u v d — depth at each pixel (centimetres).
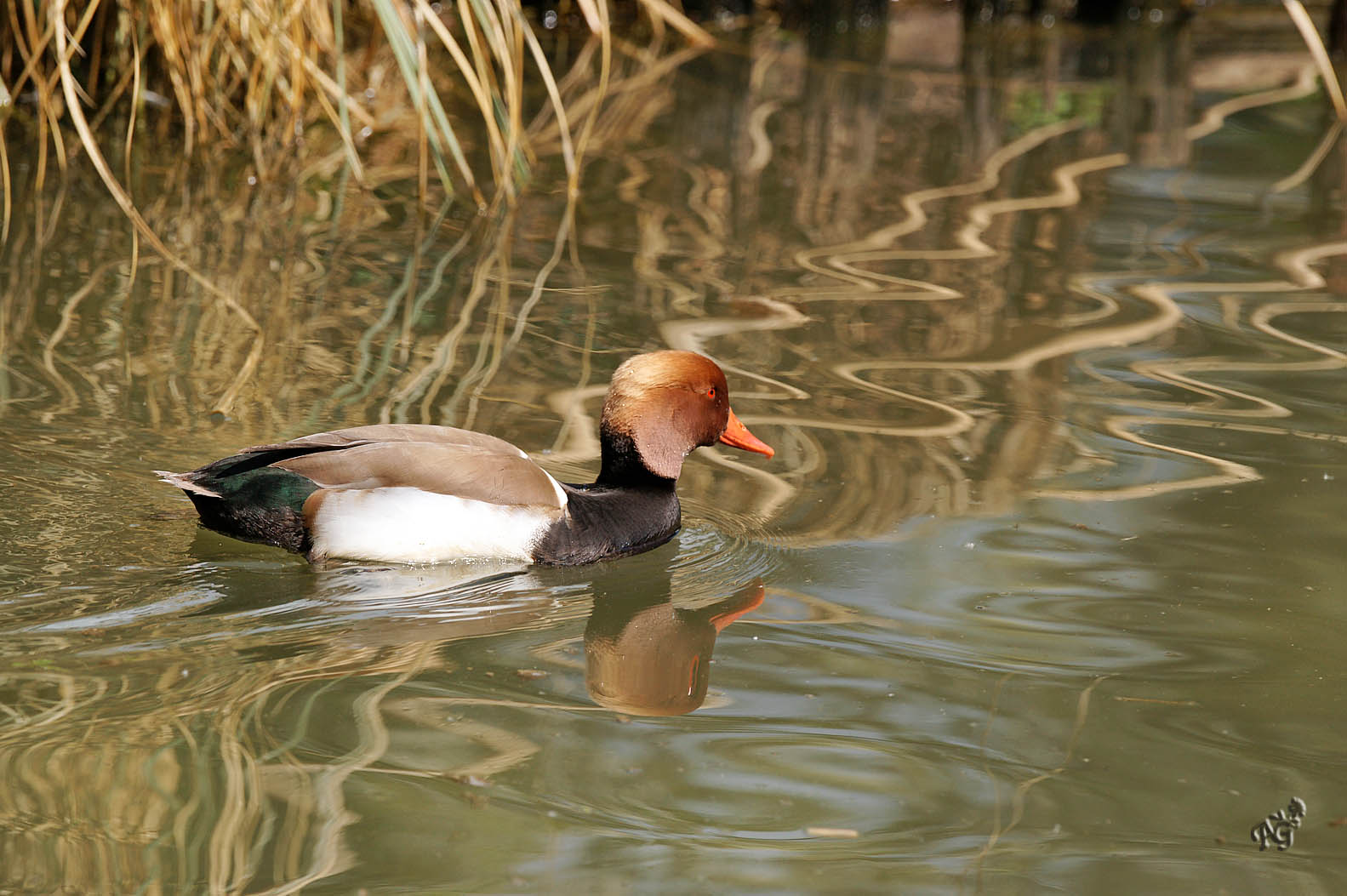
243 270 1326
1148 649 749
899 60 2644
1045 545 873
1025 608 794
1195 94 2397
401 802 589
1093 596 810
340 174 1680
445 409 1027
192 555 807
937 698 696
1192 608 795
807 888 548
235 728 637
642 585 831
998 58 2688
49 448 908
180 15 1647
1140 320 1296
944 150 1973
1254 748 657
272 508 809
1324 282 1416
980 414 1072
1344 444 1023
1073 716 681
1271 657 743
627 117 2069
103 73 1836
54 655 692
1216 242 1559
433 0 2370
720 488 962
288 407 1009
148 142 1739
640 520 883
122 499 858
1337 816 607
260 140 1789
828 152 1933
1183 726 674
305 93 1845
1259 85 2466
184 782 592
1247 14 3203
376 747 629
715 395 912
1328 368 1174
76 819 564
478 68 1561
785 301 1318
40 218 1440
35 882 527
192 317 1188
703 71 2420
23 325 1135
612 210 1606
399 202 1591
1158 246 1542
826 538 884
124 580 770
